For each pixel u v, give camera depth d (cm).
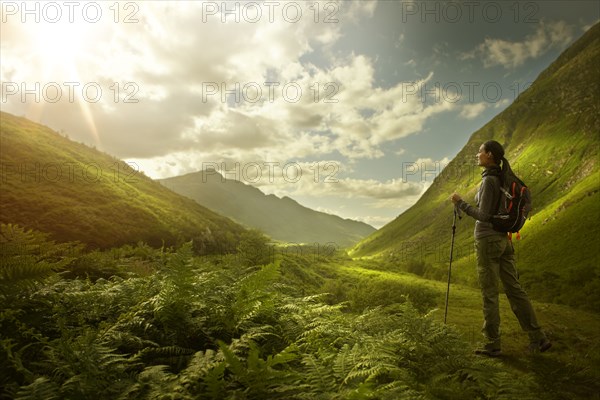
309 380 278
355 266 13562
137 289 463
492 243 498
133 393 248
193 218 15288
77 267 737
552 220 13538
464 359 377
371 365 282
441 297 1680
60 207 10362
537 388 354
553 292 5144
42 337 312
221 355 275
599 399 347
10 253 372
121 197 13550
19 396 220
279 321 410
